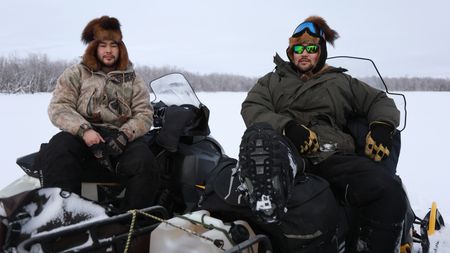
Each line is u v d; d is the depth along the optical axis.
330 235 2.24
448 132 11.87
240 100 24.28
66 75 2.91
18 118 13.09
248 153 2.02
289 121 2.61
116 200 2.93
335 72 3.04
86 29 3.04
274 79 3.06
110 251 2.04
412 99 28.31
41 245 1.83
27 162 2.95
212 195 2.34
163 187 3.21
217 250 1.91
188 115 3.18
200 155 3.29
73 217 1.99
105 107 2.93
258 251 2.16
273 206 1.98
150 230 2.21
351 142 2.80
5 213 1.91
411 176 6.80
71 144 2.64
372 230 2.41
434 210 3.38
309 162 2.66
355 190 2.45
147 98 3.08
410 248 3.01
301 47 2.98
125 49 3.06
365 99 2.96
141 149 2.75
